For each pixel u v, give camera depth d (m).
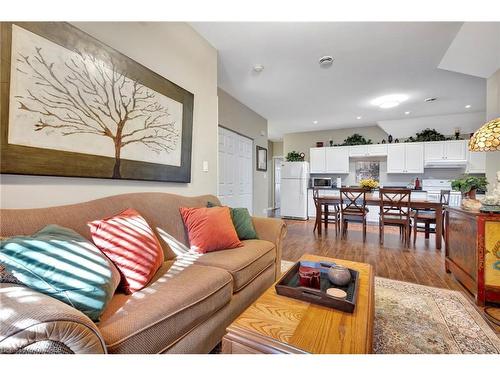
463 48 2.74
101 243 1.18
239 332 0.90
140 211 1.65
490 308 1.83
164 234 1.74
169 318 0.99
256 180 5.47
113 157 1.65
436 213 3.52
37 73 1.24
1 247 0.80
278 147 9.03
